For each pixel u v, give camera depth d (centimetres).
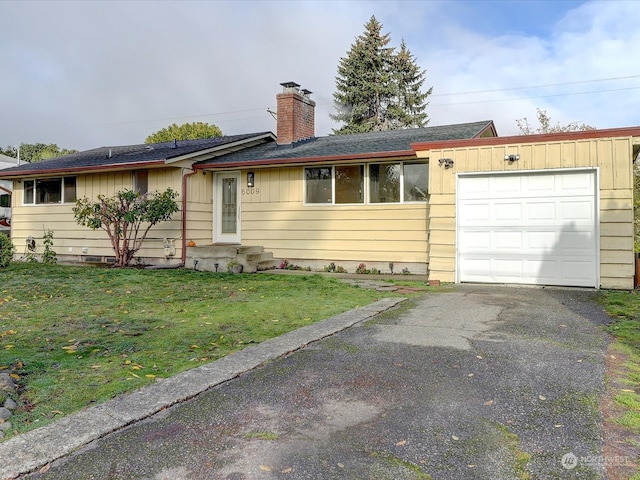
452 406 295
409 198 1067
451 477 214
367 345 436
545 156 811
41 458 228
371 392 320
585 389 320
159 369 376
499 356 396
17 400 303
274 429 264
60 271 1043
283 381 342
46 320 556
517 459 229
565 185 805
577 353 405
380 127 3825
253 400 307
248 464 226
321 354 409
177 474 217
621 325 511
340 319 548
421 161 1055
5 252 1105
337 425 270
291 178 1185
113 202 1159
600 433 255
